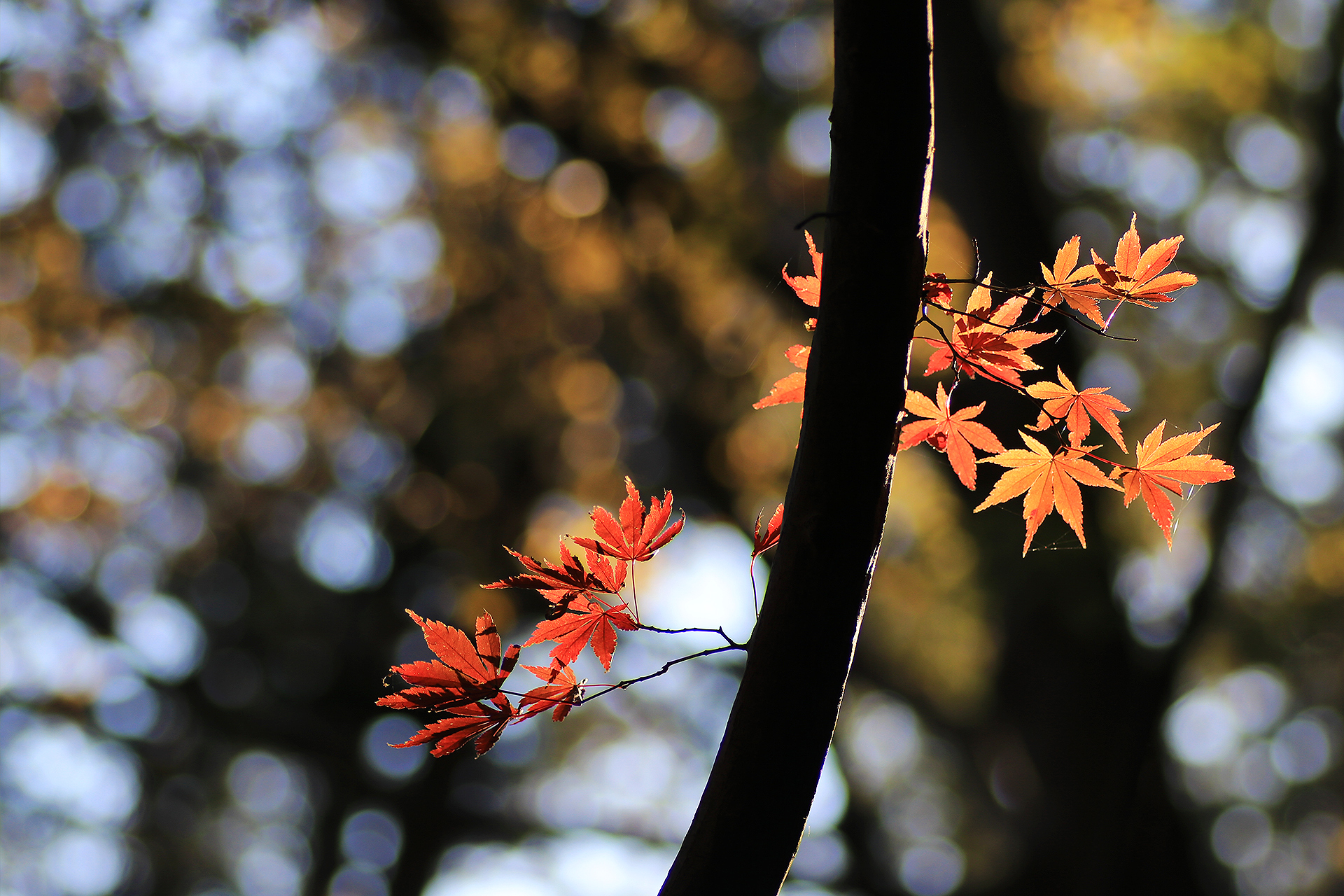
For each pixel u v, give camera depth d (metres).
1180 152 9.07
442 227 8.42
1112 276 1.43
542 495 8.98
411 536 9.76
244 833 14.61
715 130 8.33
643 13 8.23
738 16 8.51
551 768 12.60
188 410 8.70
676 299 8.27
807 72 8.27
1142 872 5.96
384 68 8.64
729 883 1.05
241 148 8.62
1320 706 11.41
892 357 1.06
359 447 9.44
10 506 8.91
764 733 1.06
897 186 1.06
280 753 11.16
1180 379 8.56
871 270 1.06
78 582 9.54
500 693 1.33
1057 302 1.45
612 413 8.73
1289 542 9.13
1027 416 4.96
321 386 8.92
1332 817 12.78
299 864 15.52
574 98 8.22
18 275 8.34
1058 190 8.73
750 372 8.27
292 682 10.71
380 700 1.32
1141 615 6.84
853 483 1.06
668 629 1.27
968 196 6.93
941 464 6.79
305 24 8.33
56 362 8.50
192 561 9.75
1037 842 6.95
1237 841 12.67
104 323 8.45
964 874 10.93
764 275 8.10
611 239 8.09
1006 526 6.32
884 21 1.05
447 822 9.77
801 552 1.07
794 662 1.06
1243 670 9.53
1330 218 7.43
